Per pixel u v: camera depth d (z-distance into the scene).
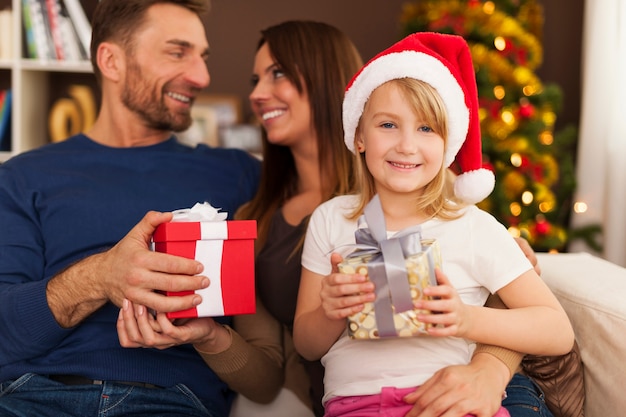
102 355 1.53
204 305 1.29
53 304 1.44
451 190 1.51
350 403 1.24
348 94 1.40
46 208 1.66
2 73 3.59
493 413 1.18
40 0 3.30
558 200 3.46
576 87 3.96
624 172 3.31
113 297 1.35
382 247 1.15
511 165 3.22
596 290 1.49
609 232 3.35
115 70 1.87
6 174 1.71
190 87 1.92
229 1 3.86
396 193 1.34
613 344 1.38
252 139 3.64
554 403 1.45
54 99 3.68
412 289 1.13
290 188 1.86
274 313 1.70
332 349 1.34
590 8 3.44
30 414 1.40
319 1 3.91
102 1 1.88
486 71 3.13
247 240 1.31
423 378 1.22
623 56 3.29
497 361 1.24
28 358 1.50
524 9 3.50
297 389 1.69
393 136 1.29
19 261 1.62
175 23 1.88
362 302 1.15
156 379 1.53
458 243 1.30
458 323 1.14
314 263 1.42
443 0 3.32
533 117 3.28
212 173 1.87
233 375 1.55
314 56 1.77
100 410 1.46
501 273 1.27
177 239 1.27
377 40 3.95
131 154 1.81
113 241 1.66
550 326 1.24
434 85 1.30
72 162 1.76
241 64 3.88
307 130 1.78
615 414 1.36
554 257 1.82
